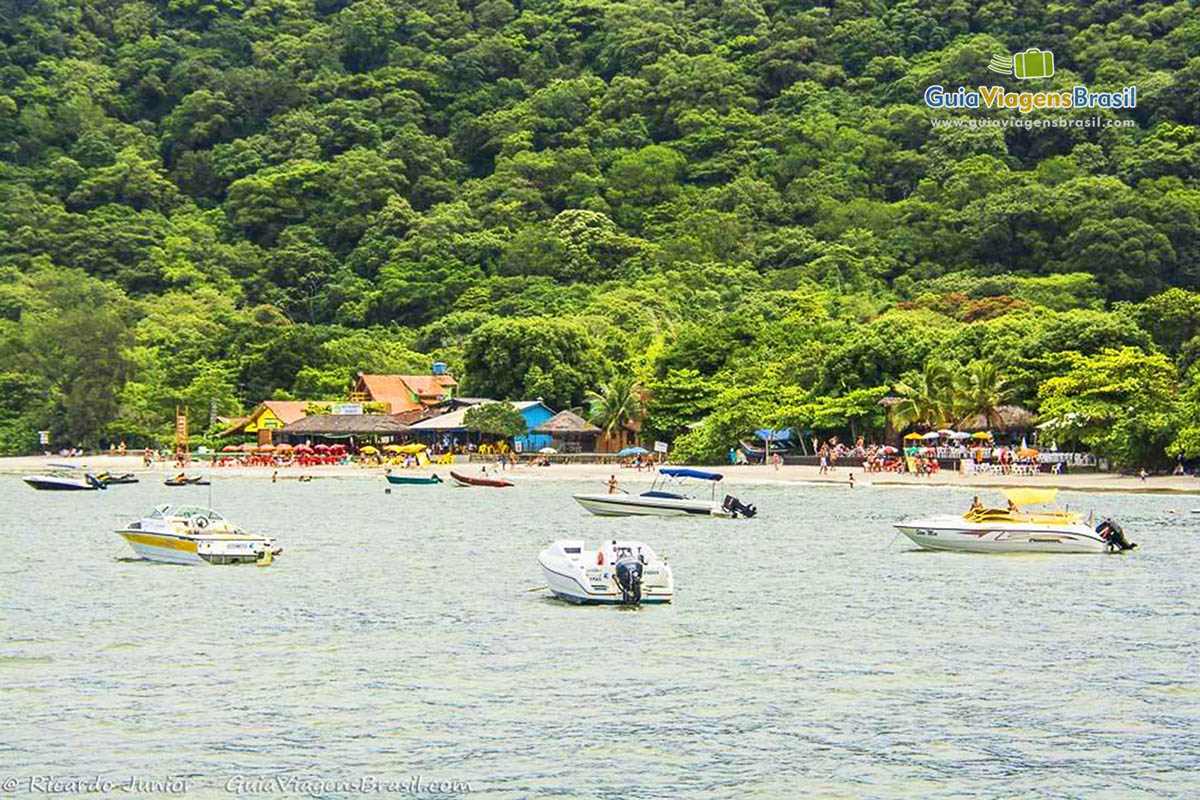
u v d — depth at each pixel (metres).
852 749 59.88
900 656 76.56
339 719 64.06
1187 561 115.31
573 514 167.50
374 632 83.50
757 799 54.31
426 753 59.38
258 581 105.12
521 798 54.47
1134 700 67.12
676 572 110.00
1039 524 120.75
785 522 153.25
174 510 122.19
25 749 59.84
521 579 106.31
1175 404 199.25
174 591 99.69
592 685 70.06
